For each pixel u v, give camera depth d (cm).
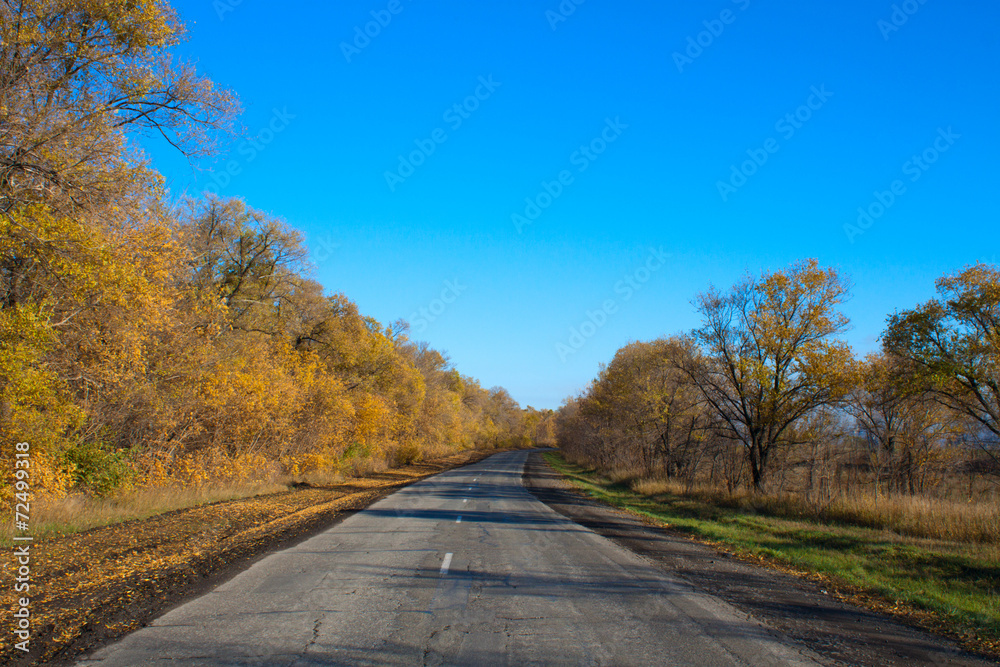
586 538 1258
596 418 4694
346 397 3647
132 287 1441
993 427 2295
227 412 2195
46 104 1255
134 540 1045
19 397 1241
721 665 505
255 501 1819
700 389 2897
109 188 1313
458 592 736
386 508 1714
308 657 494
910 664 539
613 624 618
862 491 1991
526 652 522
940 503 1616
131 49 1416
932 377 2258
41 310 1299
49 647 509
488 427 10981
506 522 1474
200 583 757
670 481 2980
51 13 1288
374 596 704
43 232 1223
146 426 1889
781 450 2816
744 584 871
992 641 629
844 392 2469
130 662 476
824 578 955
